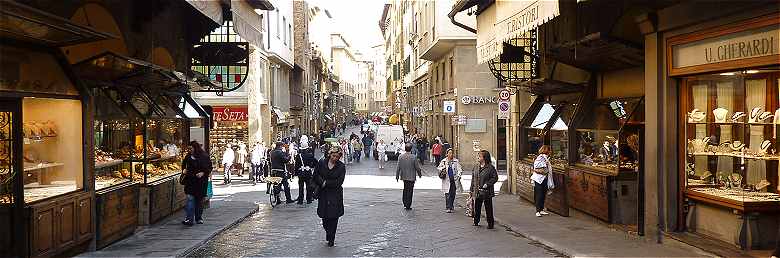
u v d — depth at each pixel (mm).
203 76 17812
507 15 13031
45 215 9617
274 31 40062
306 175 20938
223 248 12242
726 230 10125
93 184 11188
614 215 13570
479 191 14805
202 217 16297
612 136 14461
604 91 16312
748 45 9227
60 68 10523
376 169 39531
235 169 34375
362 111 182625
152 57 15711
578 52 14188
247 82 35094
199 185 14844
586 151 15992
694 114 11016
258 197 23219
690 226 11078
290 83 52594
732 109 10602
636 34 12828
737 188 10484
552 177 16328
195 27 18719
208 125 19031
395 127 49781
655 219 11469
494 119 35406
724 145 10766
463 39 34500
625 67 15008
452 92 37844
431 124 47875
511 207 18359
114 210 12086
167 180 15281
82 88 10867
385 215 17641
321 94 79875
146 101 15141
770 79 9844
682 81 11125
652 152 11492
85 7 12070
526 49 19969
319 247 12312
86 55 12438
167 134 16438
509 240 12945
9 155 9289
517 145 21156
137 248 11609
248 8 15930
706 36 10078
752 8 8953
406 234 14016
